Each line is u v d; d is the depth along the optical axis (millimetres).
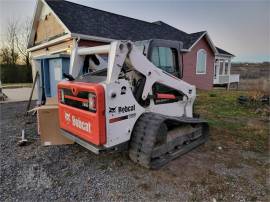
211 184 2539
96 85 2379
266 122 5461
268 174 2807
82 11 9766
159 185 2502
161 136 2910
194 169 2916
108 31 9188
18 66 21750
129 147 2914
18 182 2539
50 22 9797
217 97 9953
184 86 3723
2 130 4605
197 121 3596
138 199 2238
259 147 3768
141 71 2861
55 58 4941
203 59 15297
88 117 2506
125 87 2598
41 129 3602
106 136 2459
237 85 19781
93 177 2668
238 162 3158
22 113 6387
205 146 3801
